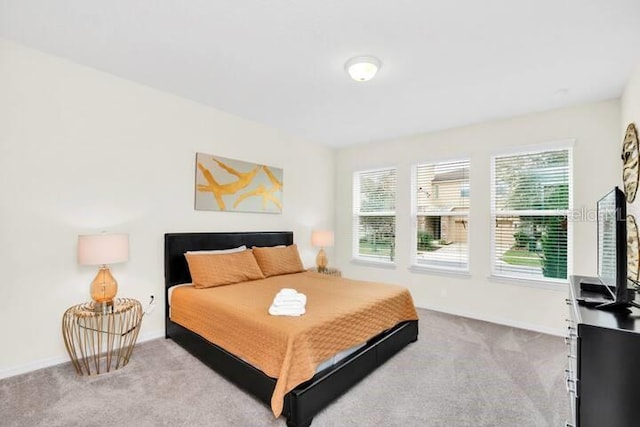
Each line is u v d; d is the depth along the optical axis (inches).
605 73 101.3
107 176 109.8
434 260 168.9
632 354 47.9
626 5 69.3
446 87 114.0
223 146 145.3
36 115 95.0
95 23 80.3
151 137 121.3
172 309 118.4
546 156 136.3
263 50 91.7
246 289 117.7
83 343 102.8
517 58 93.2
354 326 91.1
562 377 93.8
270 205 166.9
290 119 153.4
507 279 142.2
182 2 71.4
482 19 75.3
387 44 86.8
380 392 86.1
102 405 78.2
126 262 114.3
